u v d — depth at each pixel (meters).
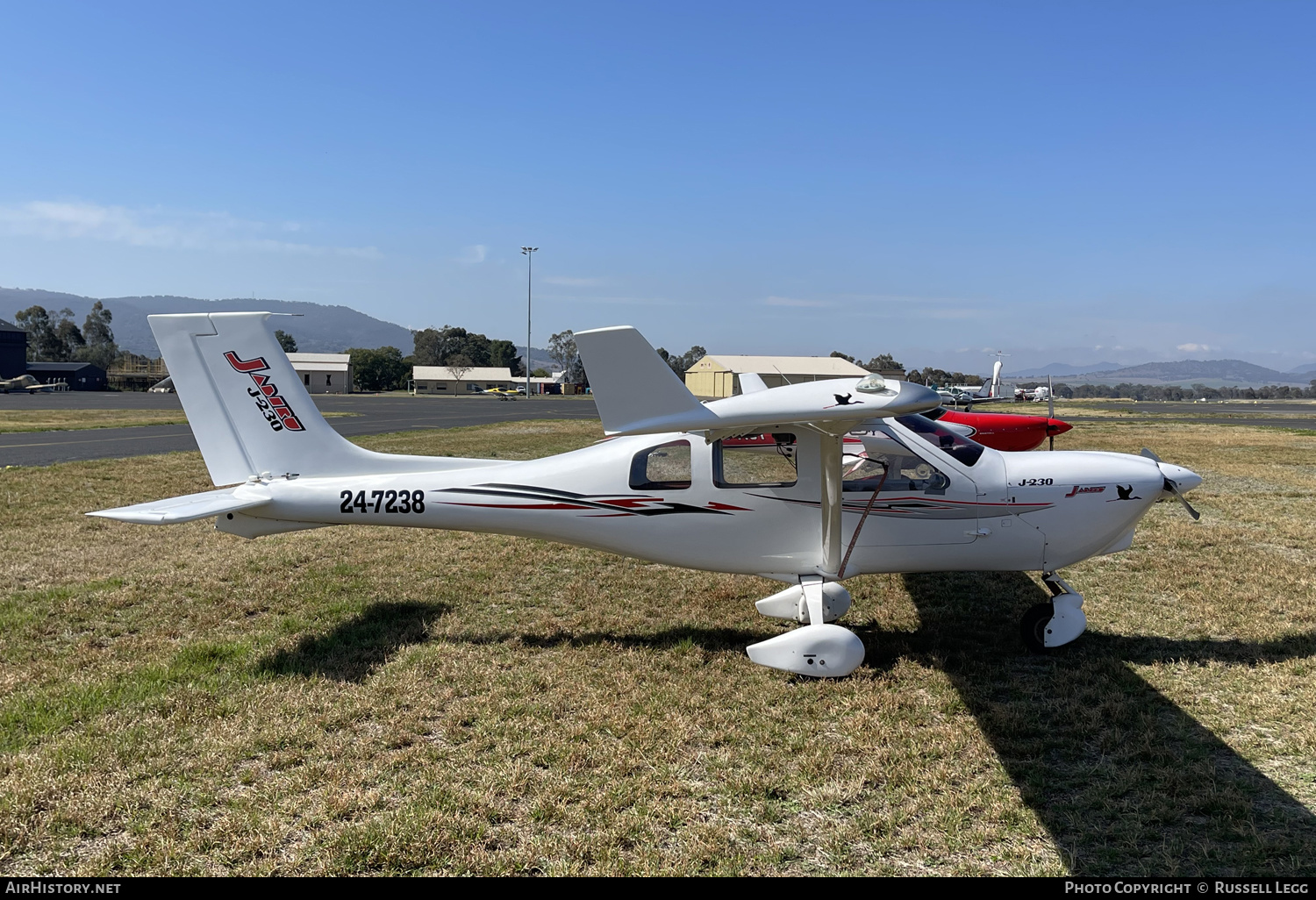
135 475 13.32
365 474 5.70
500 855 3.11
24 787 3.49
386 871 3.02
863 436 5.36
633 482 5.42
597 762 3.82
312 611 6.18
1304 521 9.30
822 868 3.04
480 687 4.69
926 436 5.47
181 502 5.25
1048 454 5.55
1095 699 4.46
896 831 3.27
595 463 5.49
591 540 5.56
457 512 5.55
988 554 5.43
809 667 4.77
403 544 8.52
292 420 5.65
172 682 4.70
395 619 6.03
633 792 3.54
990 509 5.34
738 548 5.44
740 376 11.62
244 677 4.79
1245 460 16.09
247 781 3.62
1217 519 9.52
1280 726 4.12
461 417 34.53
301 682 4.73
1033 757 3.85
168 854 3.08
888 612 6.16
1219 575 7.02
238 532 5.71
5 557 7.72
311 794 3.53
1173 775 3.60
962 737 4.03
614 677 4.84
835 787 3.59
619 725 4.17
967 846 3.17
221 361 5.61
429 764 3.77
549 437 22.33
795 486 5.30
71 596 6.38
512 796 3.53
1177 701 4.41
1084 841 3.19
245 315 5.59
